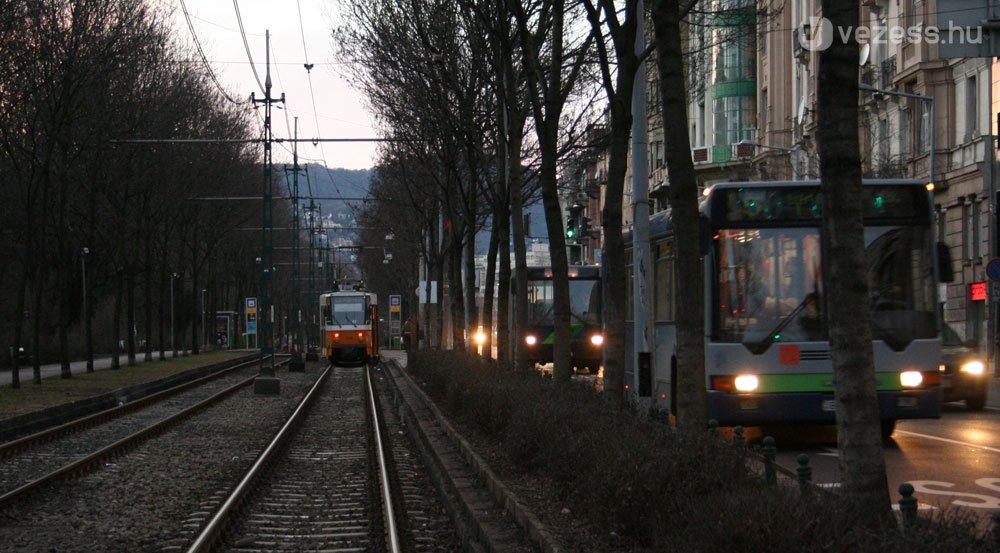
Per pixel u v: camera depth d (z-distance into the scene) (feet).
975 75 176.04
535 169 119.44
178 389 144.46
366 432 92.68
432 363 115.65
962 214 180.34
